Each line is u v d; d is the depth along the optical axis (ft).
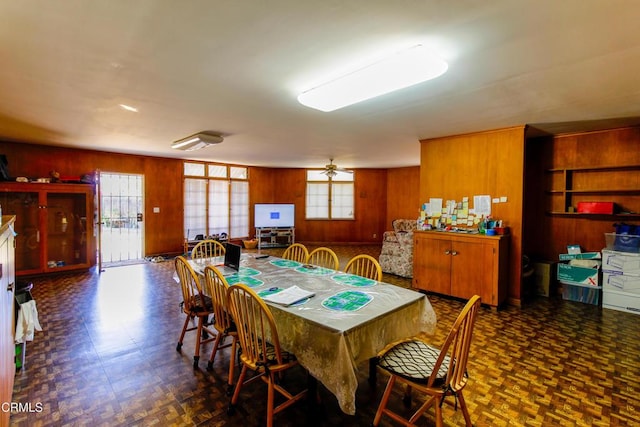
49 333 10.19
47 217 16.99
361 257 9.77
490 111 10.77
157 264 20.51
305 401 7.02
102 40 6.10
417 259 14.94
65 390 7.23
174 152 20.70
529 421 6.31
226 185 26.89
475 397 7.06
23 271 16.49
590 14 5.11
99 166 20.11
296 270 9.52
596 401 6.94
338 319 5.74
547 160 15.43
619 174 13.79
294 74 7.73
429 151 15.48
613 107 10.27
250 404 6.86
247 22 5.46
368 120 12.06
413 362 5.95
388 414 5.92
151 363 8.45
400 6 4.96
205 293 8.79
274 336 5.77
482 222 13.57
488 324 11.23
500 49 6.37
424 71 6.68
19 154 17.38
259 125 13.00
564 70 7.35
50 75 7.80
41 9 5.06
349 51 6.53
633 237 12.62
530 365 8.41
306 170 30.19
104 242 21.58
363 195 30.55
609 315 12.16
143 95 9.29
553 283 14.89
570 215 15.05
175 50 6.51
